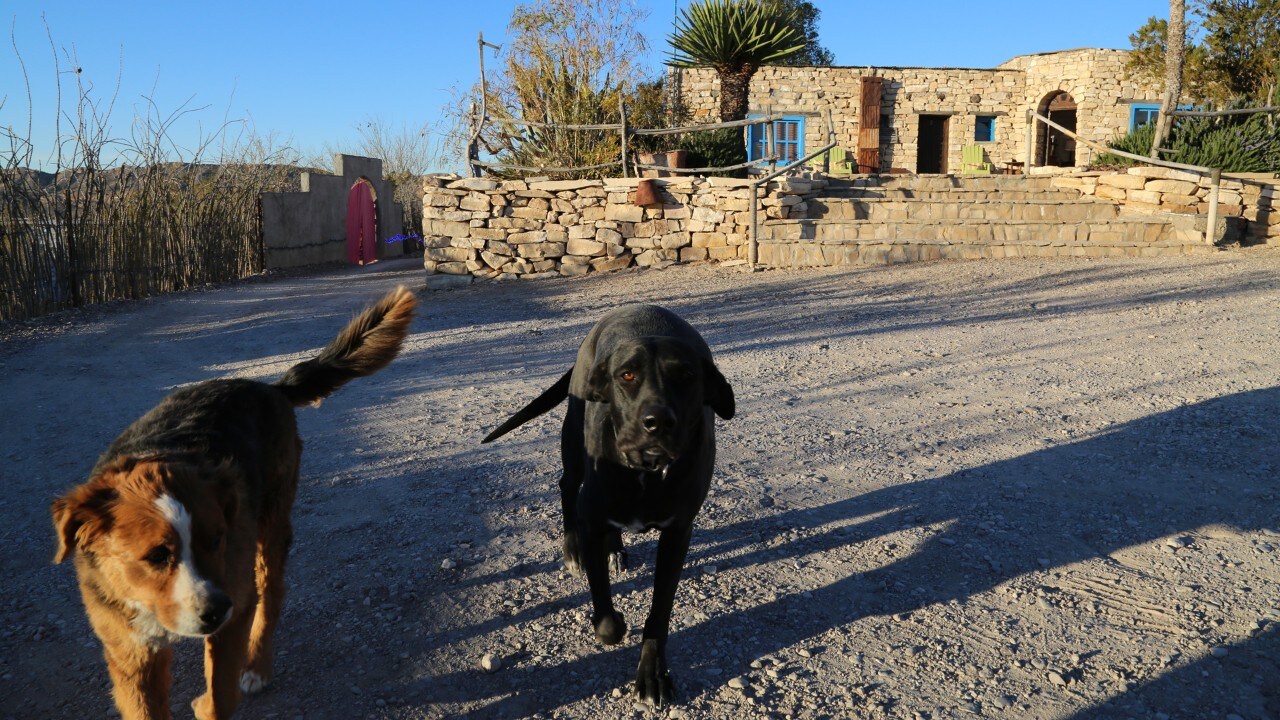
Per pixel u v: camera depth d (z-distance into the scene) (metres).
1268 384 6.86
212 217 18.88
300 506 5.19
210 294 16.52
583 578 4.23
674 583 3.47
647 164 16.36
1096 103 25.23
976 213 15.96
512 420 4.45
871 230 15.01
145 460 2.88
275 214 22.36
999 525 4.63
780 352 8.92
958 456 5.70
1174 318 9.44
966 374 7.72
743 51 17.48
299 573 4.34
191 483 2.71
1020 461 5.55
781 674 3.40
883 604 3.90
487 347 9.79
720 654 3.57
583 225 15.38
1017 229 14.70
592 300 12.80
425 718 3.22
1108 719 3.05
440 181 15.49
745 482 5.38
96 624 2.81
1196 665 3.33
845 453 5.84
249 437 3.35
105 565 2.69
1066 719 3.07
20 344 10.79
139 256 15.80
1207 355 7.87
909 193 16.88
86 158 14.12
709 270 14.61
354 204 26.59
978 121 26.86
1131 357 7.98
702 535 4.68
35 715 3.30
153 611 2.65
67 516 2.61
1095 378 7.36
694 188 15.22
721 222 15.22
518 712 3.24
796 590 4.05
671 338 3.33
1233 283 11.06
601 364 3.39
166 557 2.61
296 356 9.66
